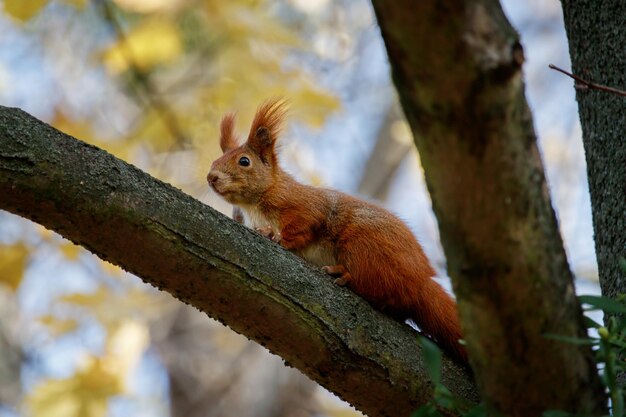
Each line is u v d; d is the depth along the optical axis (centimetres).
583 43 837
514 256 523
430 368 584
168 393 1748
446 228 526
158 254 687
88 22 1734
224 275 702
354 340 730
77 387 1460
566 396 569
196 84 1593
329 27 1789
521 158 503
